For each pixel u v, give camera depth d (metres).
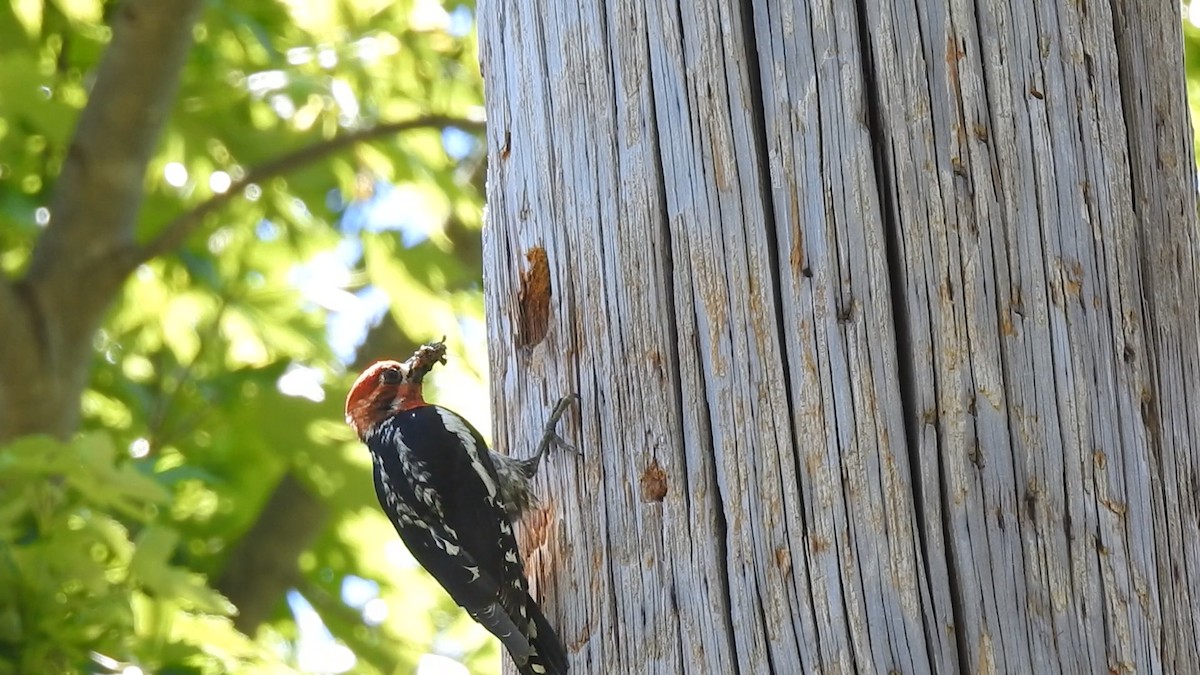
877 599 6.95
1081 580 6.95
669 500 7.44
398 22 16.84
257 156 16.45
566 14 8.04
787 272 7.31
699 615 7.28
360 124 16.28
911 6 7.34
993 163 7.26
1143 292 7.39
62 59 16.31
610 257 7.75
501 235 8.34
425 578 16.53
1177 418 7.35
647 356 7.59
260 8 16.75
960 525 6.93
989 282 7.15
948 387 7.05
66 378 14.46
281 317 15.75
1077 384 7.13
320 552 16.86
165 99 14.87
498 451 8.34
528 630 7.70
